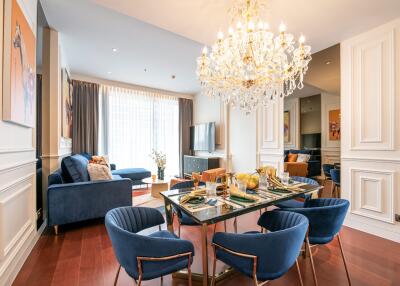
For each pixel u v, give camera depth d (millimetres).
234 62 2256
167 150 6453
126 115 5734
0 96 1494
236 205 1514
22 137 1902
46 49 3021
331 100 5457
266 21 2240
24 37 1814
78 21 2816
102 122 5359
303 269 1807
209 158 5520
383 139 2432
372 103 2529
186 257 1242
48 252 2107
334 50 3369
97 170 3025
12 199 1665
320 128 5668
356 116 2689
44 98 3049
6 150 1549
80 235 2506
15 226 1730
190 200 1605
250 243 1108
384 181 2439
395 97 2332
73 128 4883
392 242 2307
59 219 2510
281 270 1136
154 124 6199
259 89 2623
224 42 2127
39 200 2896
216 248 1281
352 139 2725
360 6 2051
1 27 1482
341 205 1505
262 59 2160
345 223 2785
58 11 2586
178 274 1731
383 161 2436
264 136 4090
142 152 5977
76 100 4945
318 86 4941
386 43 2391
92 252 2113
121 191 2928
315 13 2158
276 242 1076
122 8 2066
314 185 2146
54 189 2492
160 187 4254
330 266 1852
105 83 5398
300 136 5695
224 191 1815
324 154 5547
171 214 1823
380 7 2068
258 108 4188
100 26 2938
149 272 1146
